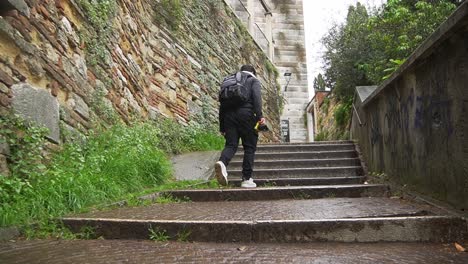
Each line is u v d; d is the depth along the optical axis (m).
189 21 9.98
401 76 4.62
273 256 2.43
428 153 3.78
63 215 3.21
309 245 2.76
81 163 4.00
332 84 15.22
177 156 7.72
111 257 2.38
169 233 2.93
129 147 5.24
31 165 3.37
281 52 21.94
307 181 6.45
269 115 15.77
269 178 7.00
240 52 13.68
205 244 2.79
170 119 8.17
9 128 3.29
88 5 5.14
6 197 2.93
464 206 3.00
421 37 9.21
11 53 3.48
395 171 5.05
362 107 7.40
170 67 8.55
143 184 5.08
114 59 5.91
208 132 10.05
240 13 15.42
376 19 10.55
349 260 2.32
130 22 6.71
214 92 11.05
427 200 3.71
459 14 2.78
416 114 4.12
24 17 3.69
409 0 10.74
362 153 7.83
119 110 5.98
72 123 4.45
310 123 21.55
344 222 2.86
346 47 12.82
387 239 2.84
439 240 2.81
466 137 2.95
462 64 2.99
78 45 4.84
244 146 5.66
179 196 4.81
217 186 5.88
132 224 2.96
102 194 3.85
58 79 4.22
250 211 3.69
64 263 2.22
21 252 2.44
